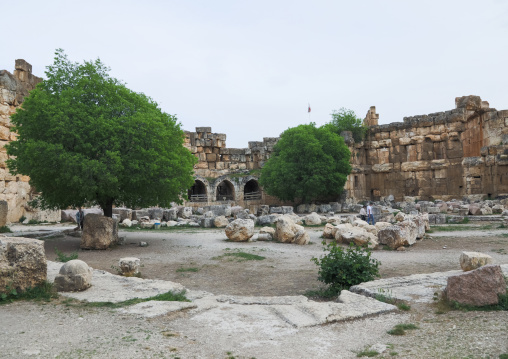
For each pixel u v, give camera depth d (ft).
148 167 63.87
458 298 27.58
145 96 75.15
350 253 40.16
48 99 62.75
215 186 178.09
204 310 28.19
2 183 105.40
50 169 59.52
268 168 167.22
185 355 20.08
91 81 65.31
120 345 21.20
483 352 19.60
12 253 30.48
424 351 20.26
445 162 169.48
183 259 55.11
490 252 54.85
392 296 30.42
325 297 35.17
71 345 21.11
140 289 33.58
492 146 146.10
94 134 61.05
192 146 183.62
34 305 28.60
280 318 26.30
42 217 115.03
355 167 182.19
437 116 173.68
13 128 66.95
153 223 102.32
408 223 63.93
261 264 51.24
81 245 62.39
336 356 20.10
